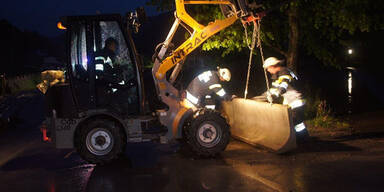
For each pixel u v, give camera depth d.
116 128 7.11
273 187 5.44
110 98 7.34
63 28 7.35
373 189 5.18
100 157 7.04
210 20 10.08
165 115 7.52
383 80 16.14
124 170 6.67
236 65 15.21
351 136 8.38
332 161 6.56
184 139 7.68
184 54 7.57
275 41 11.46
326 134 8.70
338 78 17.98
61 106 7.37
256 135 7.85
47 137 7.61
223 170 6.39
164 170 6.55
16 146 8.95
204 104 7.95
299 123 7.78
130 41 7.30
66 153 8.13
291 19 10.54
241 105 8.23
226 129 7.28
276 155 7.16
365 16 9.36
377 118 10.23
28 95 19.05
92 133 7.07
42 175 6.59
